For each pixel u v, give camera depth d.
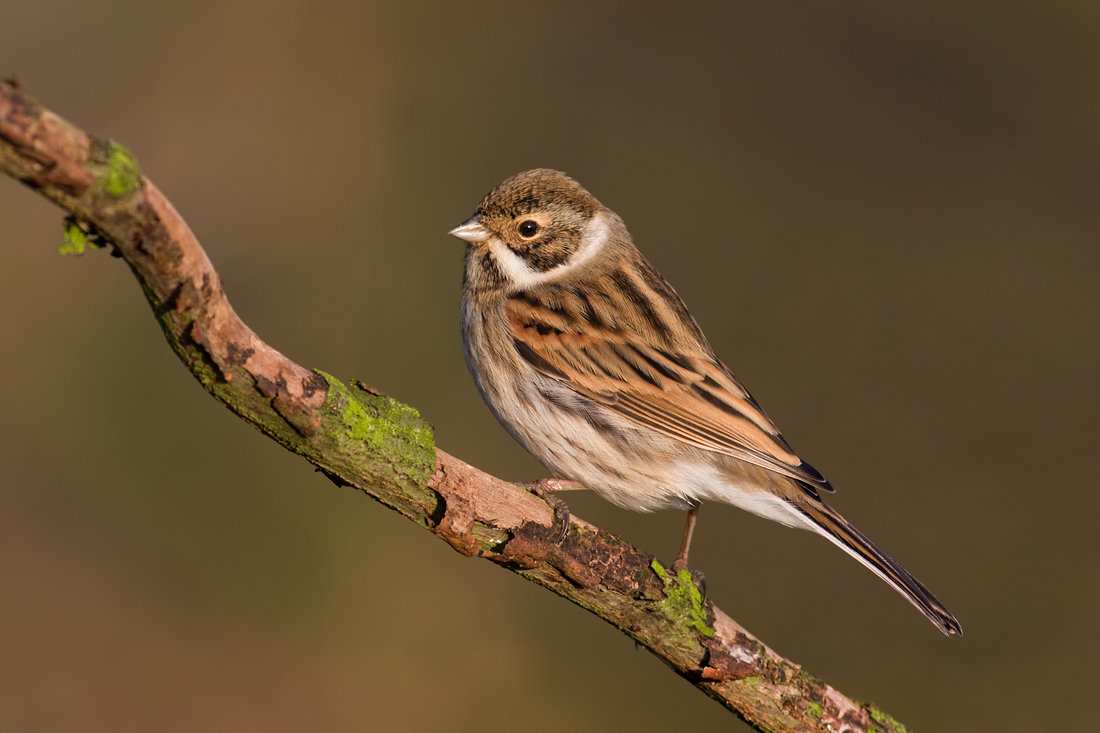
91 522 12.62
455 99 16.28
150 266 4.27
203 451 12.96
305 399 4.93
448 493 5.46
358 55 16.23
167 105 15.71
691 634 6.07
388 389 14.45
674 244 15.08
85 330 13.76
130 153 4.04
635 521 12.80
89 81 15.51
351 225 15.53
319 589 12.47
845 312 14.45
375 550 12.71
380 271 15.27
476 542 5.64
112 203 4.01
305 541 12.59
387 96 16.20
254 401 4.86
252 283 15.09
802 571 12.52
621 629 6.15
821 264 14.84
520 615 12.70
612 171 15.77
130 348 13.59
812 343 14.26
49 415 13.12
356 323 14.88
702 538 12.69
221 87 15.88
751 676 6.18
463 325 8.12
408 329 14.93
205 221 15.29
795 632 12.24
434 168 15.97
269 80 15.97
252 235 15.34
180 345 4.62
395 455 5.27
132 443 13.01
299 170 15.79
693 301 14.63
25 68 15.31
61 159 3.87
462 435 14.00
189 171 15.48
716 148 15.73
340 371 14.53
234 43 15.97
